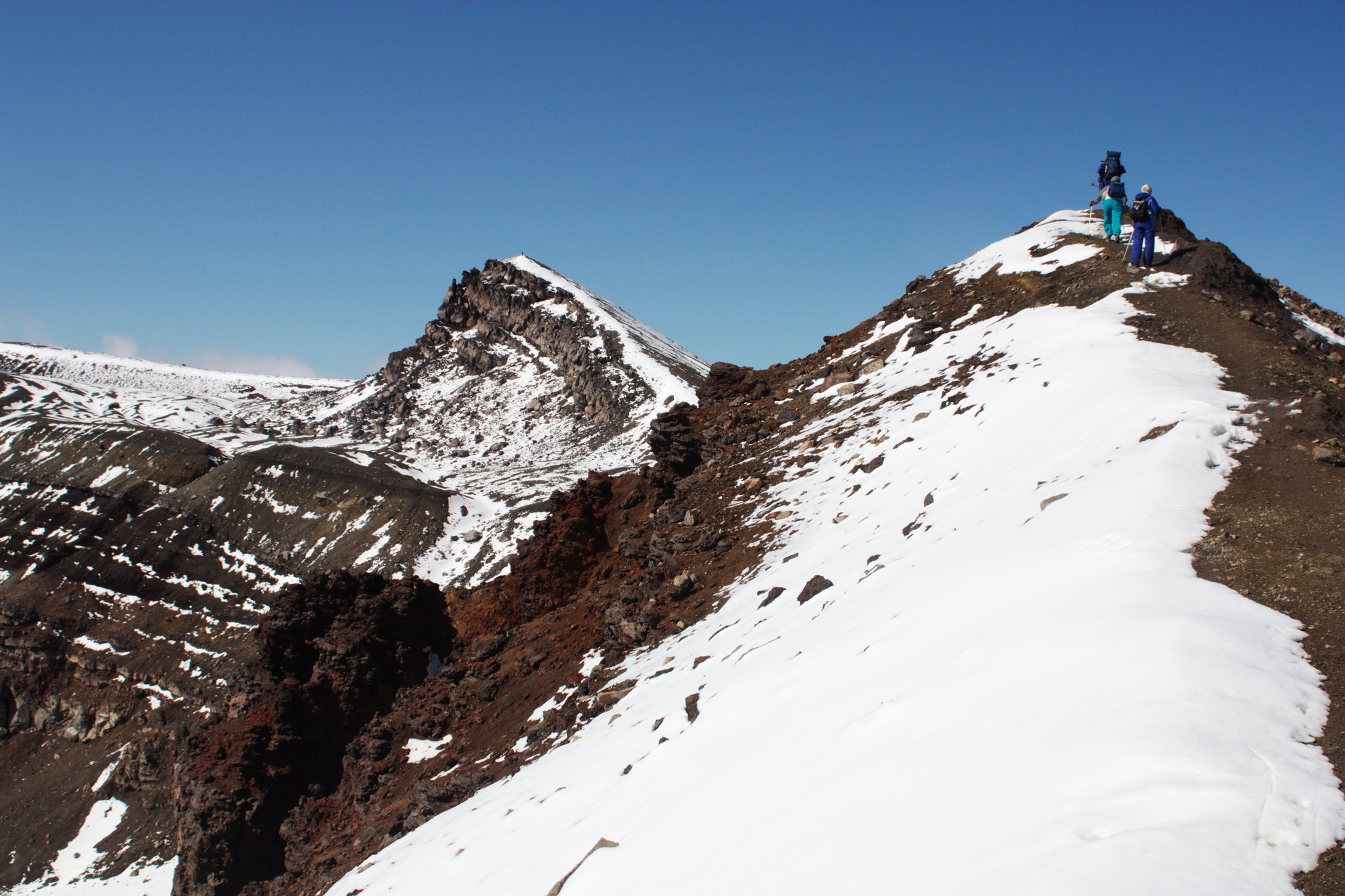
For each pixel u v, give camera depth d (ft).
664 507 107.14
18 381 483.92
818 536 79.36
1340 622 30.37
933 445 83.10
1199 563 36.60
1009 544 46.83
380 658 116.78
